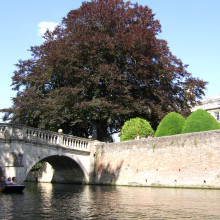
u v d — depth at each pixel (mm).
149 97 32969
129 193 17250
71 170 29594
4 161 21125
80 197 14914
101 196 15461
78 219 8688
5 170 21016
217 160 19344
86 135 36094
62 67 29969
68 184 29297
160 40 33562
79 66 31156
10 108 31484
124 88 29672
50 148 24875
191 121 22875
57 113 29156
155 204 11867
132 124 27844
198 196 14844
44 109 29016
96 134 31766
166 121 25000
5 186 16594
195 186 20156
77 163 27531
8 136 21484
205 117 22656
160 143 22906
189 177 20625
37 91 31609
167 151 22312
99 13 30891
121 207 11078
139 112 30562
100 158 27734
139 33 30047
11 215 9297
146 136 27672
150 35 30406
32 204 11867
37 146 23672
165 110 32062
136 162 24375
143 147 24078
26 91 31125
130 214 9500
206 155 19984
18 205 11555
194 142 20781
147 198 14203
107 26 30938
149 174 23188
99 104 28047
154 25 33750
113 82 29094
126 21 32312
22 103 29469
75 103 28438
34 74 32844
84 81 30047
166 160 22250
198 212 9797
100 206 11359
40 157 23828
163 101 31172
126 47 29672
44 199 13844
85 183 28250
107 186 24969
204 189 19219
